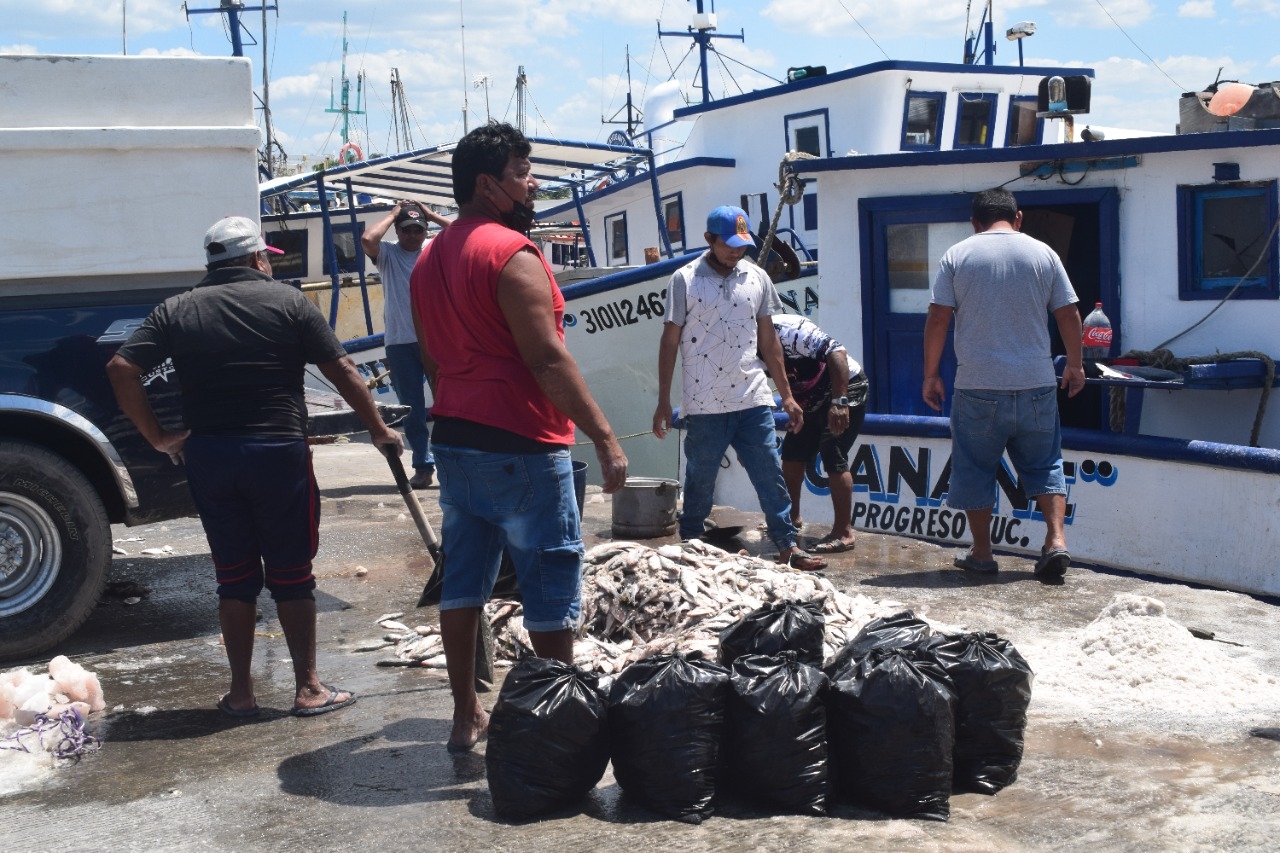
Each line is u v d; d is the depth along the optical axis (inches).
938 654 150.6
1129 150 307.4
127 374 177.8
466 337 151.6
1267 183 294.4
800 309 560.4
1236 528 268.5
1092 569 293.7
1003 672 149.1
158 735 175.0
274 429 179.6
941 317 264.2
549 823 140.6
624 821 140.9
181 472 225.8
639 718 141.6
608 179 780.6
